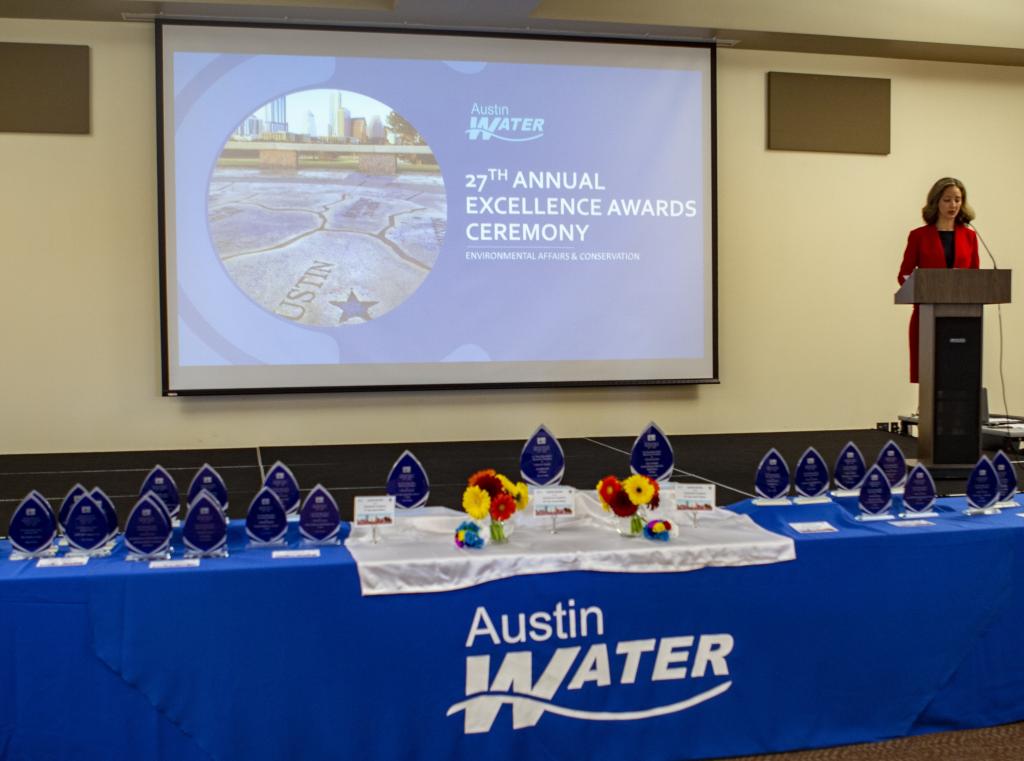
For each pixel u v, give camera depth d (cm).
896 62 712
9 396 610
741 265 696
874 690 264
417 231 636
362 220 629
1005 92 733
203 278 614
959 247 574
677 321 671
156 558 232
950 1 670
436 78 633
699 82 664
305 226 623
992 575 272
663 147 662
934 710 270
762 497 301
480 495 251
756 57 689
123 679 219
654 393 688
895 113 715
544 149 648
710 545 251
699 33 652
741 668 253
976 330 418
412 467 280
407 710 232
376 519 254
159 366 623
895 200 718
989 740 265
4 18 597
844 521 279
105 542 238
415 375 641
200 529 234
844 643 261
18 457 595
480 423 662
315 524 249
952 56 703
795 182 701
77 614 217
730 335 698
